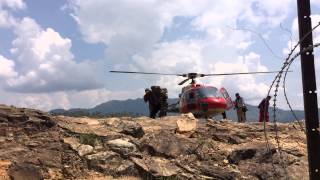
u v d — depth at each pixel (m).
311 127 5.13
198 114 23.09
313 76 5.12
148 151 14.14
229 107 24.08
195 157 14.09
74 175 12.31
